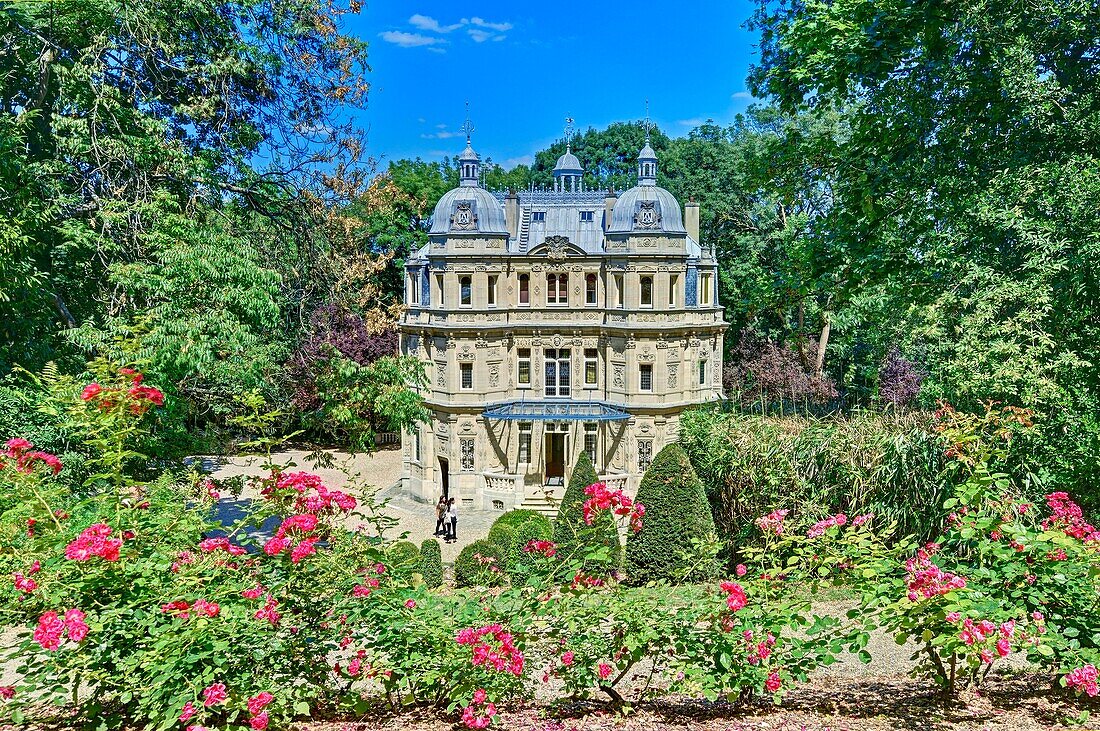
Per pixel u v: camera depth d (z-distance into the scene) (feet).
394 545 35.73
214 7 76.13
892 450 61.21
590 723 30.40
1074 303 55.42
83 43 69.97
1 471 31.53
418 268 159.84
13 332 67.92
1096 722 29.07
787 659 30.37
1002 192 55.57
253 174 81.61
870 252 61.31
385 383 82.79
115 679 26.89
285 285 81.35
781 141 73.87
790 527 34.50
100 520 30.27
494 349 152.35
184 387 71.82
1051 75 55.67
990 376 56.39
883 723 29.66
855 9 58.18
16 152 67.72
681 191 209.87
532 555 34.09
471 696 29.43
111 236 68.54
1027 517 52.08
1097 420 53.83
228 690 27.43
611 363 151.64
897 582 28.37
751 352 182.39
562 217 159.22
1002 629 26.32
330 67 83.56
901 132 59.98
